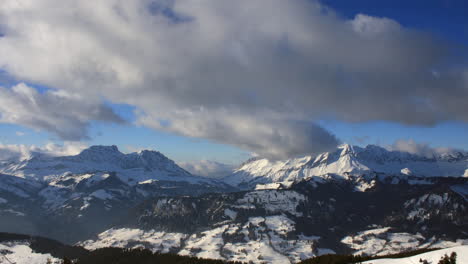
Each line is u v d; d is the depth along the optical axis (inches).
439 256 4377.5
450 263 4045.3
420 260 4367.6
